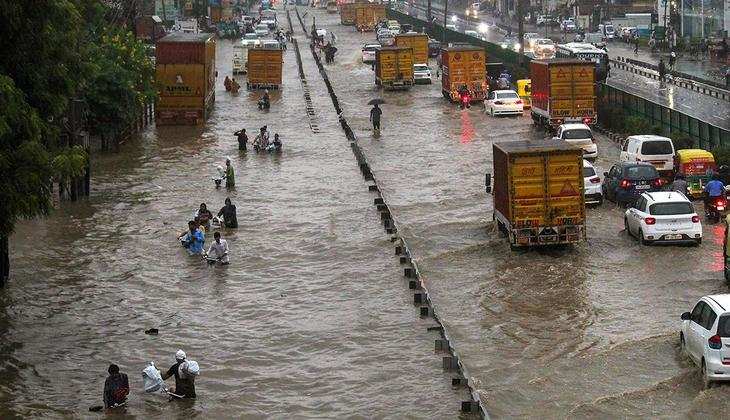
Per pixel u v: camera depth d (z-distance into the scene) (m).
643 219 42.84
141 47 81.88
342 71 127.12
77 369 31.38
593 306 35.62
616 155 65.75
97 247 45.62
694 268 39.62
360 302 37.06
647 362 30.23
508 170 42.16
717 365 27.59
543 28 197.62
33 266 42.59
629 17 175.00
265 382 30.03
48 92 35.38
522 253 42.75
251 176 61.81
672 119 67.00
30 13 33.50
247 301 37.69
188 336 34.12
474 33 162.62
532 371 29.94
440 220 49.38
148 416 27.80
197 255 44.09
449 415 27.11
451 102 95.19
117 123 70.81
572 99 74.56
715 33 137.00
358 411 27.69
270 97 102.75
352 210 52.03
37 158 32.12
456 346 32.25
